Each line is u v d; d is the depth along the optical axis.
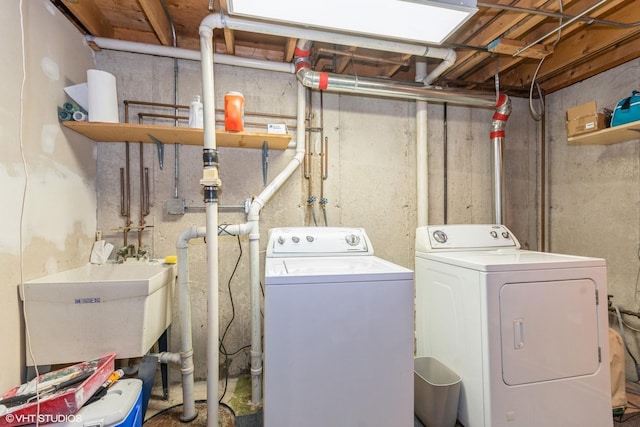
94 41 1.89
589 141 2.28
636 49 2.01
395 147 2.57
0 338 1.17
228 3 1.45
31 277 1.36
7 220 1.22
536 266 1.54
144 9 1.65
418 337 2.11
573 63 2.30
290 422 1.27
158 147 2.06
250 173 2.24
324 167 2.41
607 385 1.61
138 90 2.07
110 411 1.12
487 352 1.47
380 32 1.67
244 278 2.25
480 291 1.51
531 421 1.51
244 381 2.15
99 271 1.59
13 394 1.12
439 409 1.59
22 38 1.27
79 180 1.78
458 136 2.71
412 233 2.60
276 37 2.18
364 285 1.33
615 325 2.28
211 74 1.70
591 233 2.46
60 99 1.60
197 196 2.17
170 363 1.86
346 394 1.31
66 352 1.31
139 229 2.04
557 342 1.55
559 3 1.59
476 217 2.74
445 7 1.41
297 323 1.28
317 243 1.89
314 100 2.41
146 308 1.38
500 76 2.73
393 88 2.24
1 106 1.19
